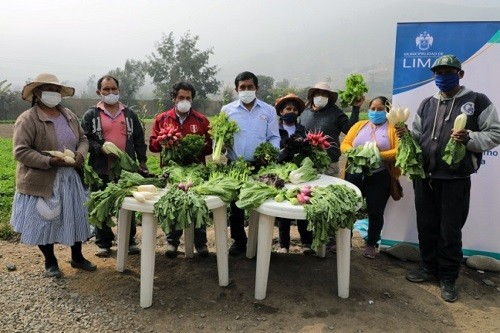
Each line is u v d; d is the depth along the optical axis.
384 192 4.89
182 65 47.12
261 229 3.86
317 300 4.02
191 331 3.49
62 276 4.45
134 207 3.66
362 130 5.09
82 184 4.48
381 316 3.77
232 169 4.43
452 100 4.09
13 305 3.81
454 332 3.58
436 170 4.14
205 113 44.12
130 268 4.70
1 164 13.01
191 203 3.57
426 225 4.39
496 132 3.87
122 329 3.52
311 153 4.77
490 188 4.90
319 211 3.50
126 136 4.90
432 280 4.54
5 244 5.38
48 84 4.06
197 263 4.86
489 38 4.69
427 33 4.91
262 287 3.97
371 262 5.04
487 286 4.51
